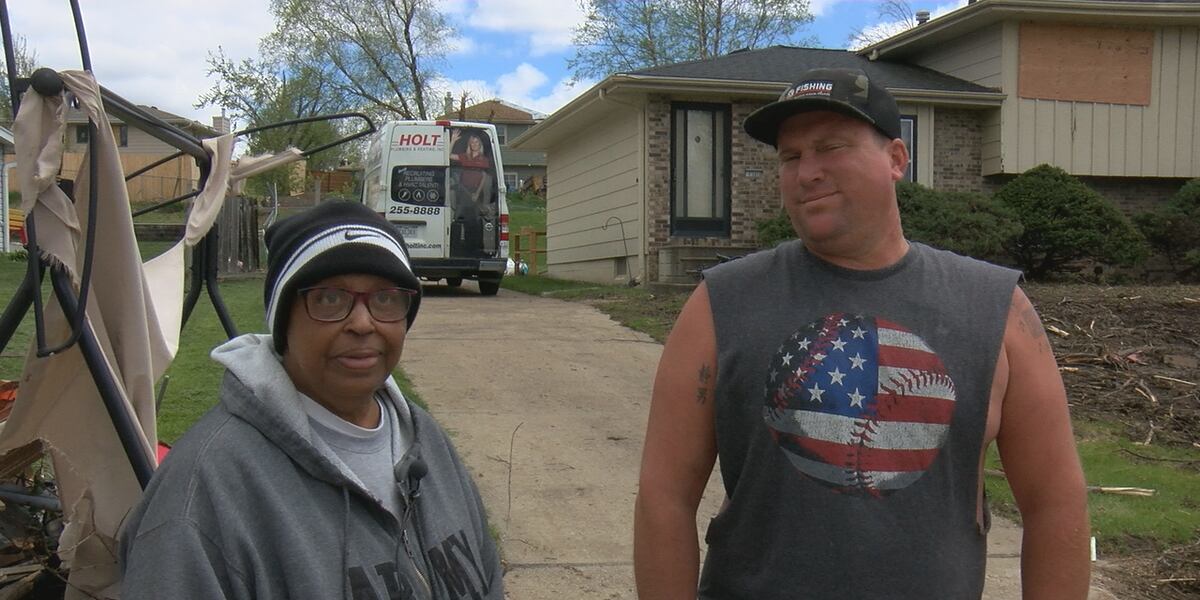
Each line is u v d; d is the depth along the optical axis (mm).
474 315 11625
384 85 37250
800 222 2051
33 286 2744
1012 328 2004
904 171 2104
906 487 1932
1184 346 8664
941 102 15867
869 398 1945
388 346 1838
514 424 6508
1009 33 16047
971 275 2051
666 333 10125
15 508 3293
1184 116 16781
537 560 4379
